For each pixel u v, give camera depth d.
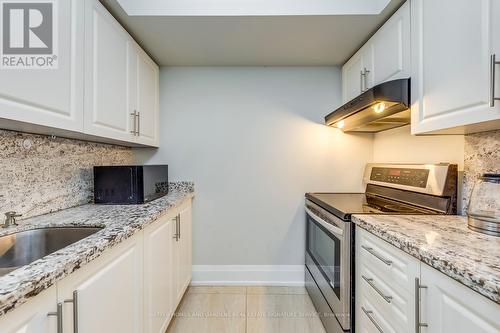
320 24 1.76
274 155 2.49
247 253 2.52
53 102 1.11
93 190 1.86
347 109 1.75
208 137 2.49
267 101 2.49
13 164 1.26
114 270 1.05
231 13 1.65
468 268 0.71
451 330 0.78
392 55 1.61
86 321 0.86
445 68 1.17
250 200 2.51
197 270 2.51
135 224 1.19
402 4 1.53
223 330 1.84
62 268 0.72
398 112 1.59
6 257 1.10
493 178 1.12
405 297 1.00
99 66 1.44
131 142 1.93
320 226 1.99
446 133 1.40
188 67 2.47
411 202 1.74
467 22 1.04
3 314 0.56
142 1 1.64
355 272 1.47
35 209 1.38
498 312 0.64
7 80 0.92
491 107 0.94
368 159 2.50
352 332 1.48
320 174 2.50
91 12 1.36
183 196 2.11
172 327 1.87
